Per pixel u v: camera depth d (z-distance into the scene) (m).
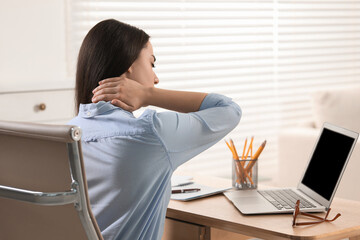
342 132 1.74
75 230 1.16
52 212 1.17
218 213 1.64
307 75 4.59
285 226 1.49
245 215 1.62
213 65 4.08
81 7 3.46
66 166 1.10
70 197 1.08
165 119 1.36
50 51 3.36
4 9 3.17
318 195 1.75
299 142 3.80
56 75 3.39
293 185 3.87
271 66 4.38
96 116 1.39
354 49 4.83
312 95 3.99
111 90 1.46
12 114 2.75
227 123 1.54
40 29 3.31
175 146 1.37
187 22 3.90
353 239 1.56
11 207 1.25
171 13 3.83
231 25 4.10
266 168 4.46
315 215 1.61
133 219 1.35
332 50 4.71
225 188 1.92
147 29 3.75
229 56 4.15
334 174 1.68
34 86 2.79
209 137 1.48
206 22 3.99
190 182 2.02
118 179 1.32
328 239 1.43
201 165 4.11
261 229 1.47
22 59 3.26
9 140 1.17
